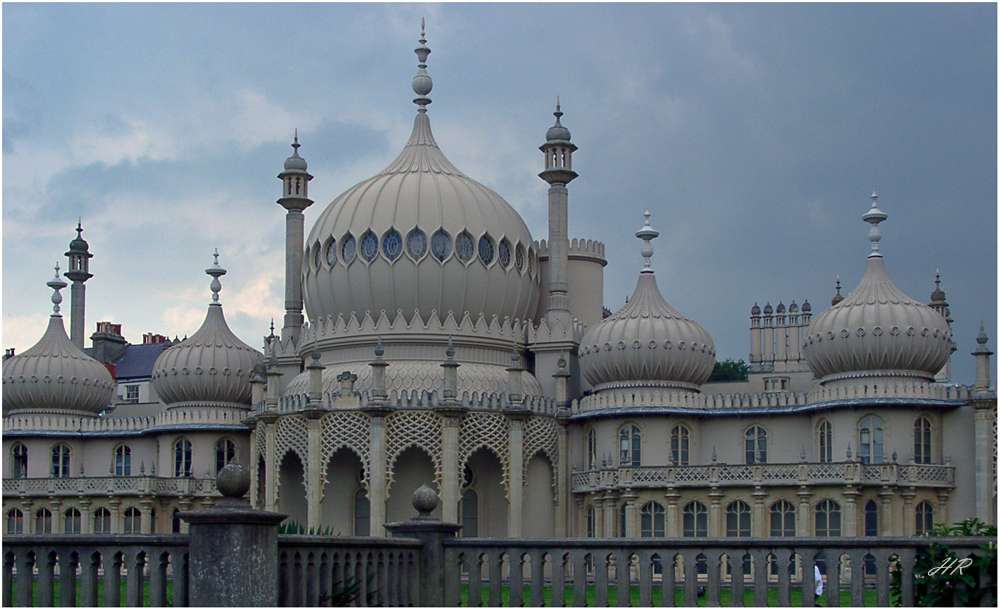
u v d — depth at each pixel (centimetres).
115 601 2481
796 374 6975
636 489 5769
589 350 6206
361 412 5897
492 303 6400
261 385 6650
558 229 6606
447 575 3072
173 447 7050
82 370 7425
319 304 6519
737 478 5622
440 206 6356
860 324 5706
